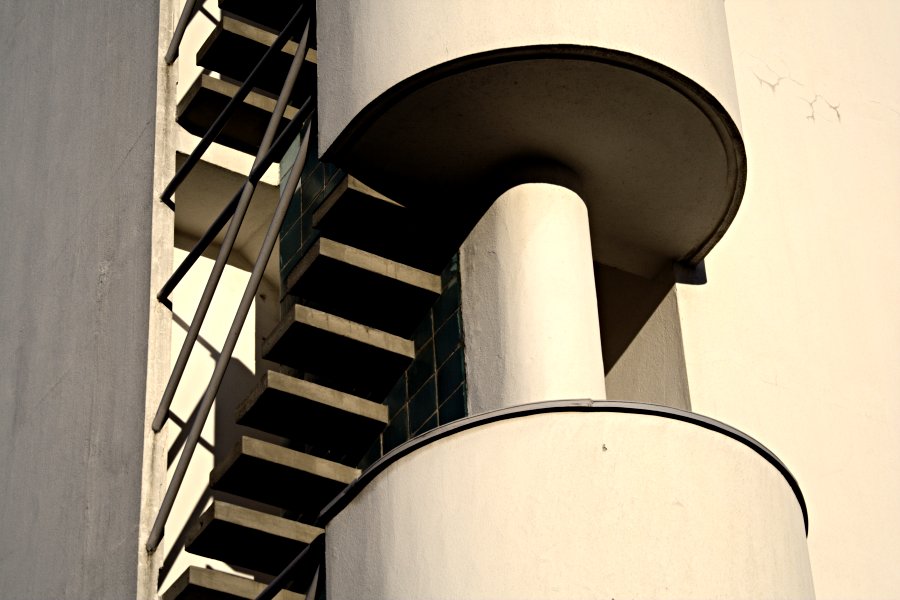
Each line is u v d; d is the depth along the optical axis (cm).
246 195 1420
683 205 1383
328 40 1361
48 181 1825
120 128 1667
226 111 1509
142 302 1520
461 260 1363
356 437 1417
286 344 1390
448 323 1361
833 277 1559
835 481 1458
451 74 1274
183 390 1705
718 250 1494
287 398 1379
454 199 1373
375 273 1366
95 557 1468
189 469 1670
